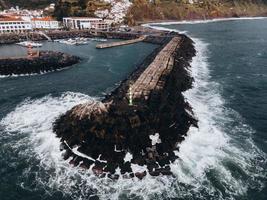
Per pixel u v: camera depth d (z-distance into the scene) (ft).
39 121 170.40
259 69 284.00
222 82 240.53
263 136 152.46
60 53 356.18
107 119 142.31
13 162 131.95
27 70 288.92
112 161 123.03
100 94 219.20
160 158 124.88
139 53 385.50
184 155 130.21
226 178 118.21
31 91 230.48
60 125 153.99
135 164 122.11
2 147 143.95
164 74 228.43
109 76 270.67
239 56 344.90
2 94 224.74
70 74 283.38
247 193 111.14
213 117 171.63
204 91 216.74
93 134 135.13
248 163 127.85
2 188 116.37
